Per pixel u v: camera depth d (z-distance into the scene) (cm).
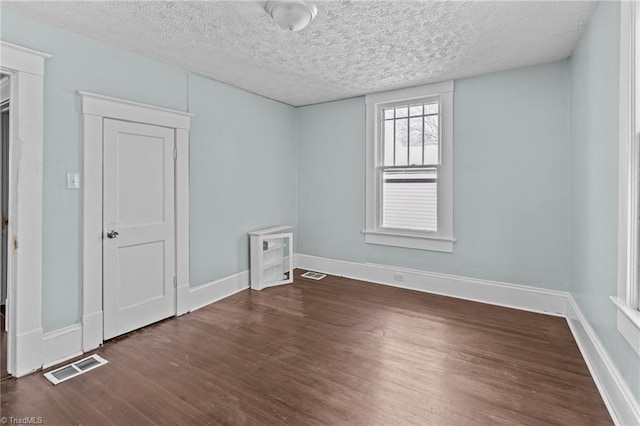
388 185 414
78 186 245
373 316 314
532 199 323
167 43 262
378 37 255
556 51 284
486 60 304
